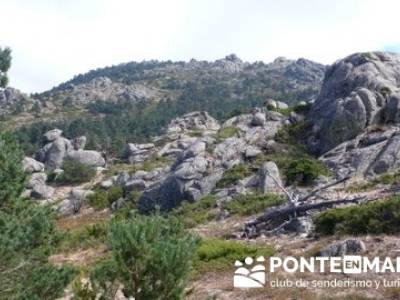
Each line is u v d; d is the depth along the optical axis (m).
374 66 44.22
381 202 20.80
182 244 10.83
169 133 87.62
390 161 32.25
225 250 20.55
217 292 16.58
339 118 39.72
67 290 15.27
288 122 47.12
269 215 26.16
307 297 14.67
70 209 48.53
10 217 10.79
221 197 35.66
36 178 67.50
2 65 16.08
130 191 47.78
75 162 71.88
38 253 11.55
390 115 38.75
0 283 10.58
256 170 38.66
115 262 10.57
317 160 36.97
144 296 10.48
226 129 49.53
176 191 39.97
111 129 153.75
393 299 13.93
